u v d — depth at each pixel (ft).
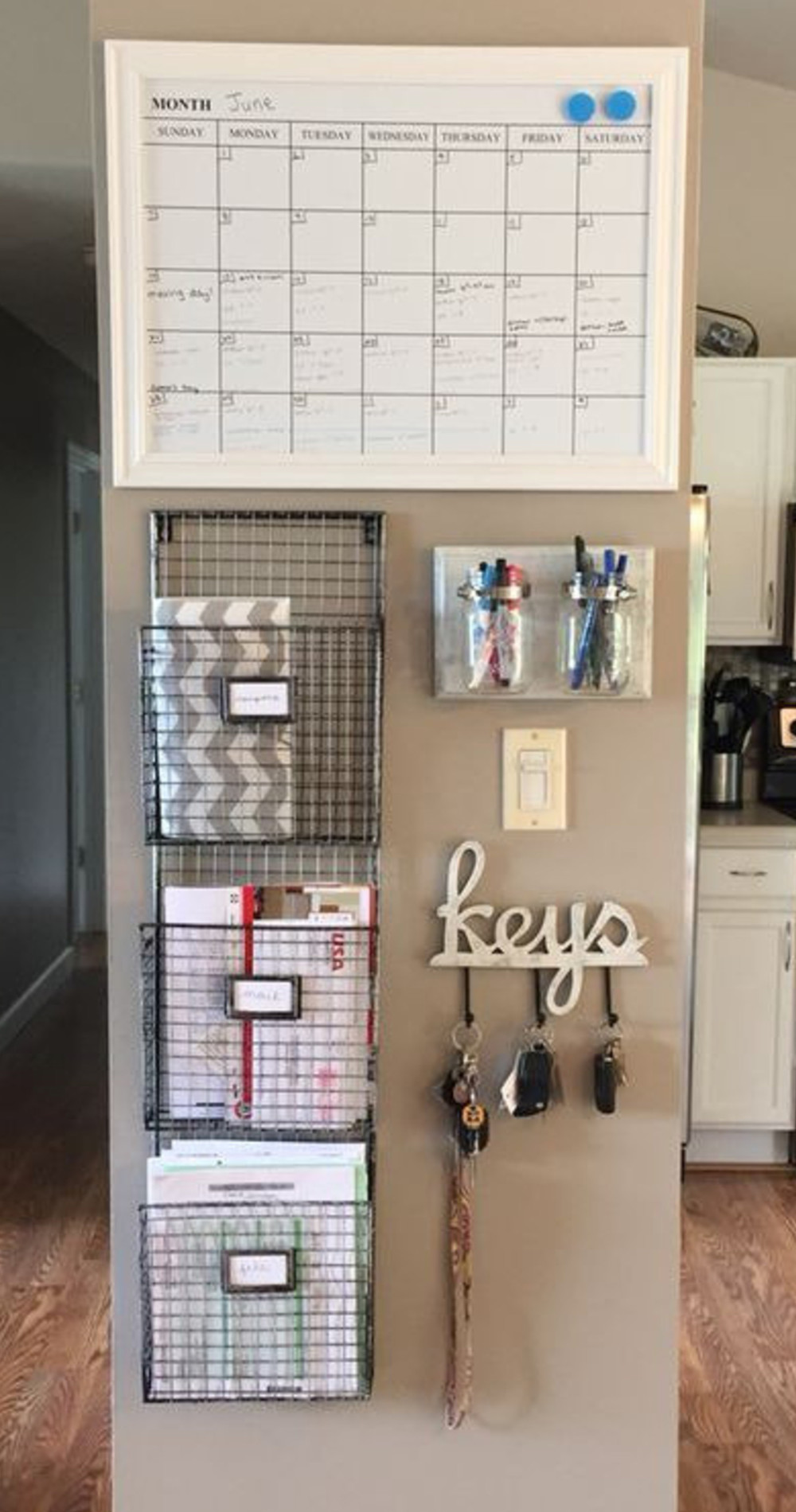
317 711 4.98
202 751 4.84
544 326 4.86
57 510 17.93
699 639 11.18
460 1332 5.16
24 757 16.03
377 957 5.07
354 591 4.99
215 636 4.81
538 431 4.90
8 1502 7.20
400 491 4.95
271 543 4.98
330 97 4.77
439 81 4.76
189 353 4.85
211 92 4.76
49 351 17.33
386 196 4.81
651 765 5.09
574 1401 5.25
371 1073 4.97
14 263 13.15
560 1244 5.23
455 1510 5.25
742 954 11.51
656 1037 5.17
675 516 4.99
